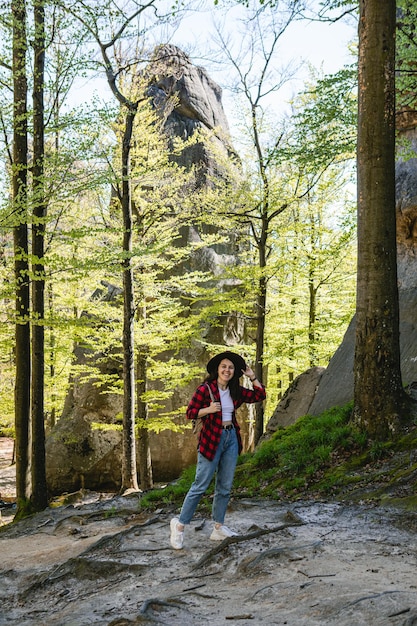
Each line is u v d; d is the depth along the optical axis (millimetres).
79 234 11188
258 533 5234
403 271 12781
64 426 20953
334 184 16875
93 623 3877
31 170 11906
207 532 5852
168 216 17812
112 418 20578
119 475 20312
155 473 20734
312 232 17219
